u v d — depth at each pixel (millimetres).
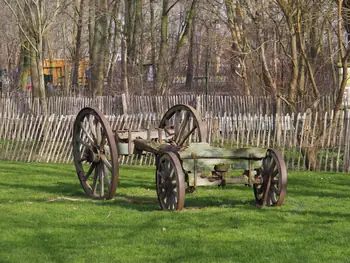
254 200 11969
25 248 8438
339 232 9234
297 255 8000
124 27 36875
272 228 9445
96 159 12164
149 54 47000
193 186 10453
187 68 42312
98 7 32312
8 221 10078
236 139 19609
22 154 21031
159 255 8000
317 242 8648
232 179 10617
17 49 48688
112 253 8125
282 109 22875
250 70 28031
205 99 24641
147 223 9805
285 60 25500
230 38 31953
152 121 20328
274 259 7809
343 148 17672
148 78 36219
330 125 17109
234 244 8516
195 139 18703
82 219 10180
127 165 19078
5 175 16344
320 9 20156
